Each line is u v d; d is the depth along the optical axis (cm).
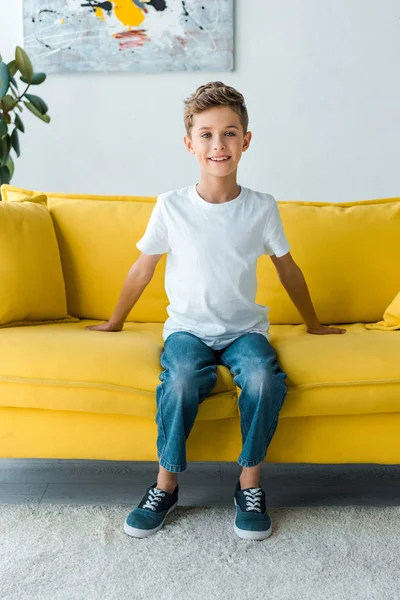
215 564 137
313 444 156
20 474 191
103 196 213
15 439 156
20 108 298
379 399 150
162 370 154
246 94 336
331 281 200
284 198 344
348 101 337
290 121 339
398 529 153
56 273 195
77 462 202
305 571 135
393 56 334
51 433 155
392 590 128
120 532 150
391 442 156
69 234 204
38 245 190
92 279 202
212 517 158
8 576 132
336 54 333
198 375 147
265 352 156
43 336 165
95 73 333
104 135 339
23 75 291
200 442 155
